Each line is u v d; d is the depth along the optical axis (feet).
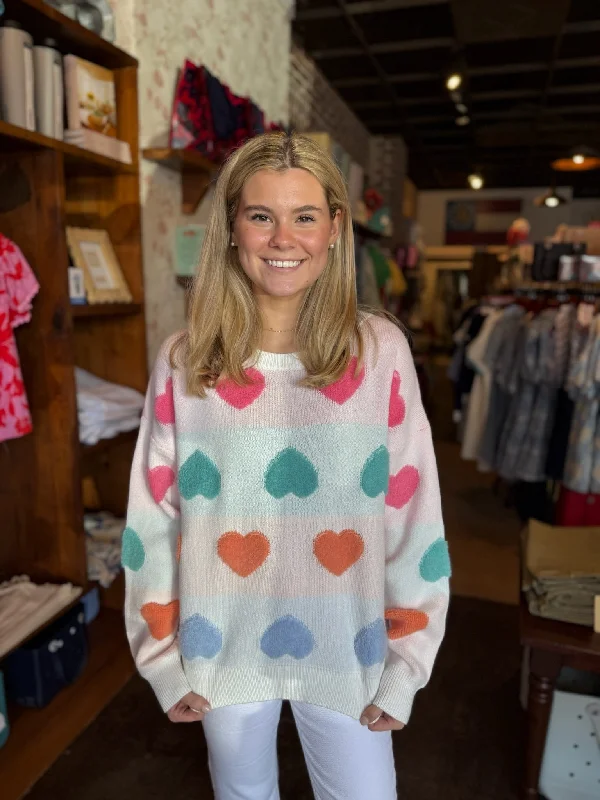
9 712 6.29
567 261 10.18
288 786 5.46
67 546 6.70
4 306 5.61
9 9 5.52
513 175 33.27
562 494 9.21
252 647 3.28
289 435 3.07
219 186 3.07
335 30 15.20
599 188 35.19
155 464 3.36
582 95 20.31
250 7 10.34
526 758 5.16
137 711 6.42
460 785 5.49
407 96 20.63
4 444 6.65
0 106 5.57
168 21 7.89
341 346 3.00
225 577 3.22
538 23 14.49
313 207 2.85
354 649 3.19
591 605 5.00
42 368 6.39
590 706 5.02
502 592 9.25
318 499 3.07
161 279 8.29
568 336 9.19
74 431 6.46
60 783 5.47
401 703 3.01
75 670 6.78
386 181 26.21
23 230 6.14
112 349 7.84
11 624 5.92
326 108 19.31
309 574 3.15
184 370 3.18
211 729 3.44
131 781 5.52
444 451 18.11
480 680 7.05
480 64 17.56
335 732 3.30
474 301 21.50
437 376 33.58
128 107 7.19
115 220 7.51
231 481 3.11
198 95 8.03
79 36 6.16
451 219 38.06
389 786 3.43
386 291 18.54
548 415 9.70
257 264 2.92
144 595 3.43
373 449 3.04
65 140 6.45
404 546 3.21
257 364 3.09
